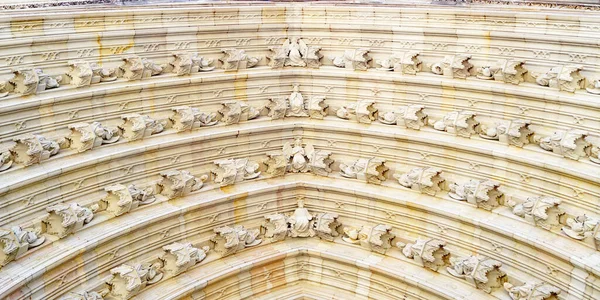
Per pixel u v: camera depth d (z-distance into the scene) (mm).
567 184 15727
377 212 19062
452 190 17875
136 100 18484
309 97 20859
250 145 20094
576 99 15750
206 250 18547
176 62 19250
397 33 19344
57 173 16062
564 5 18422
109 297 16438
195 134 19016
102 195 17234
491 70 17500
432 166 18469
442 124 18250
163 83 18750
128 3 20422
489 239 16688
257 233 19516
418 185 18188
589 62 15891
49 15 16969
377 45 19859
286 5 20859
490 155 17094
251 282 18766
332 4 20875
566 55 16312
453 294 16719
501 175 17078
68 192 16516
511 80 17031
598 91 15586
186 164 19016
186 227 18344
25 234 15133
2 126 15781
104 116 17859
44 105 16531
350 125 19812
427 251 17422
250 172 19750
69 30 17422
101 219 16844
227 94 20141
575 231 15227
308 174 20266
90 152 17109
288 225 19828
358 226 19469
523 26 17031
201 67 19797
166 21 19125
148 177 18281
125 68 18328
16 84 16328
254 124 20094
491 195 16938
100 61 18078
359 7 19953
